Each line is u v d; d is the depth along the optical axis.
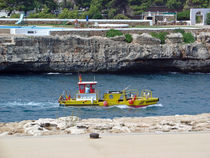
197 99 77.88
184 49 120.12
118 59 116.00
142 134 28.97
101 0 185.12
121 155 23.66
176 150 24.45
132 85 91.62
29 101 73.75
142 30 127.31
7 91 82.69
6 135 30.66
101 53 115.44
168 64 120.50
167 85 93.19
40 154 23.91
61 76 105.50
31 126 33.94
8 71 112.44
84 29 122.62
